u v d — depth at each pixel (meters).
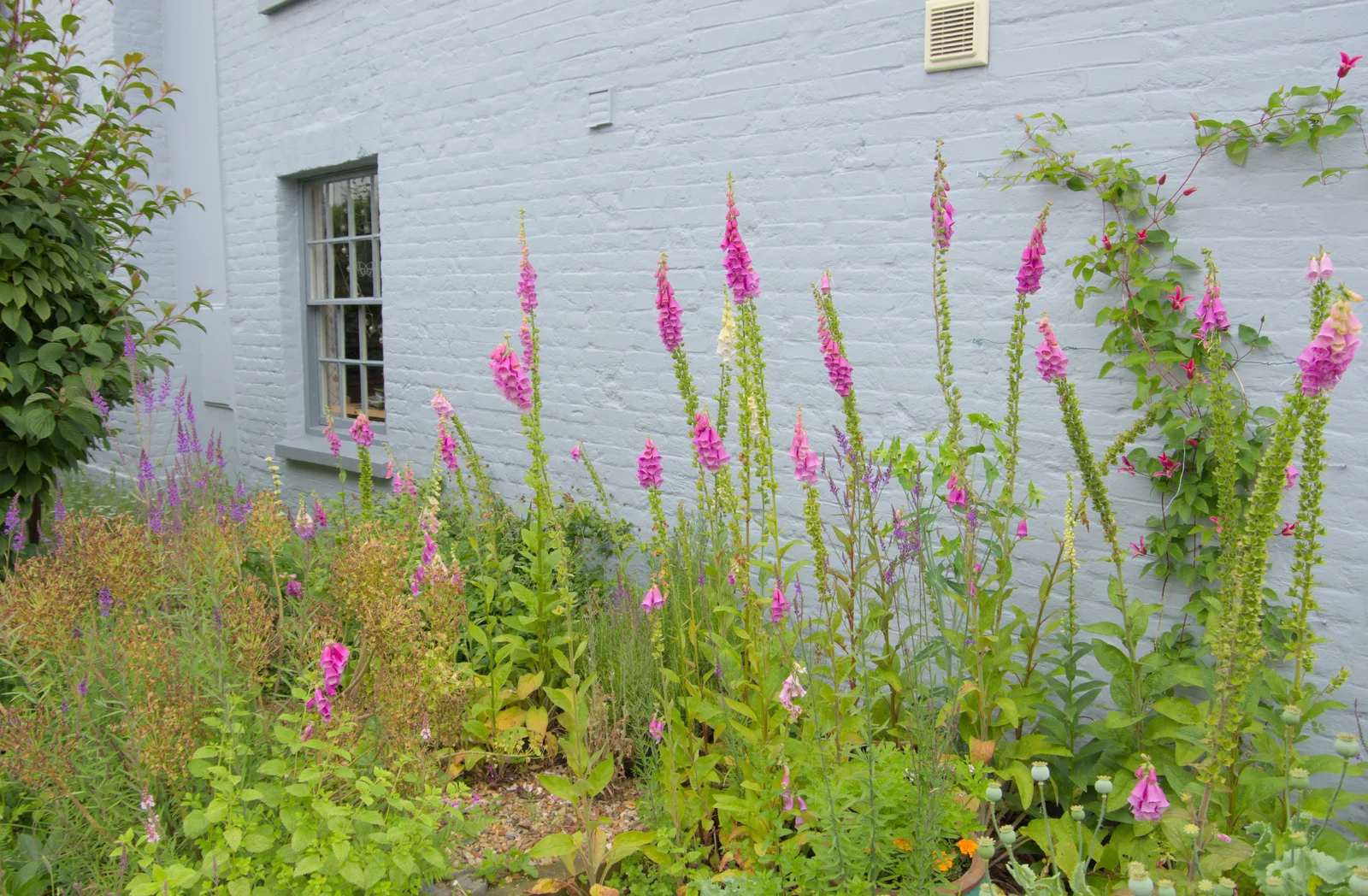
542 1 4.84
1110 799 2.57
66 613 2.65
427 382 5.88
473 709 3.21
